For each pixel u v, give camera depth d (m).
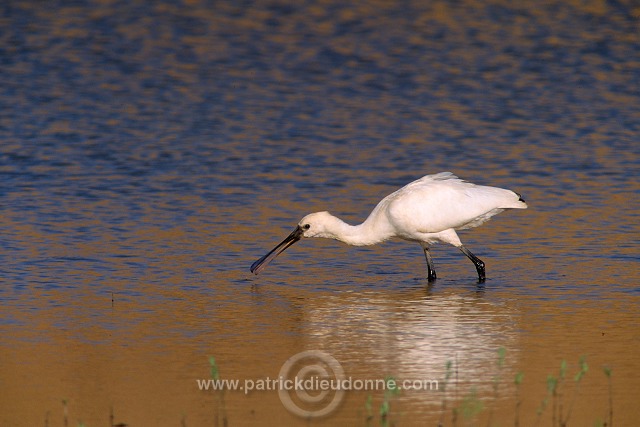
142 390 11.81
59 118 27.47
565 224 19.02
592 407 11.30
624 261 16.86
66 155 23.97
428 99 29.83
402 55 35.03
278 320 14.20
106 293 15.23
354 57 34.84
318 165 23.39
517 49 35.72
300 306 14.82
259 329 13.81
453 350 13.00
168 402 11.51
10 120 27.16
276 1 42.75
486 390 11.77
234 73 32.94
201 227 18.80
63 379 12.09
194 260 16.95
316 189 21.52
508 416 11.11
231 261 16.98
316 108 28.86
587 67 33.47
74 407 11.37
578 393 11.66
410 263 17.14
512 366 12.45
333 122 27.36
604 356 12.73
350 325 13.98
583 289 15.48
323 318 14.28
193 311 14.52
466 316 14.32
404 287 15.80
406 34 37.81
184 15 40.84
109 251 17.28
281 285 15.85
